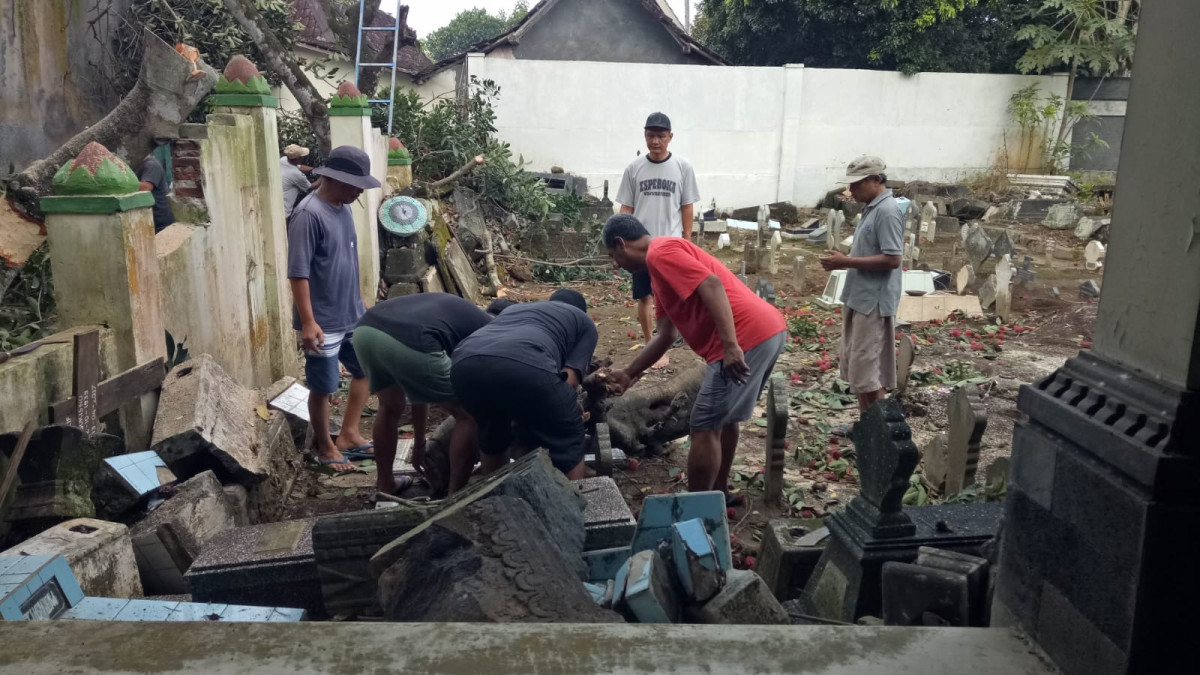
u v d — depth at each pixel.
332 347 5.27
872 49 20.67
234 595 3.31
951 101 20.38
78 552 3.07
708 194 19.66
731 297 4.38
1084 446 1.84
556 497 3.12
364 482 5.11
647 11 21.17
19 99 8.07
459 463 4.41
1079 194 19.67
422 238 9.93
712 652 1.92
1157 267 1.76
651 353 4.71
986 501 4.05
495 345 3.91
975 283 11.04
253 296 6.61
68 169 4.10
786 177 19.89
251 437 4.59
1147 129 1.80
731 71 19.05
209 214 5.68
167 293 4.96
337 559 3.23
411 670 1.83
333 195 5.22
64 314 4.21
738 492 4.98
